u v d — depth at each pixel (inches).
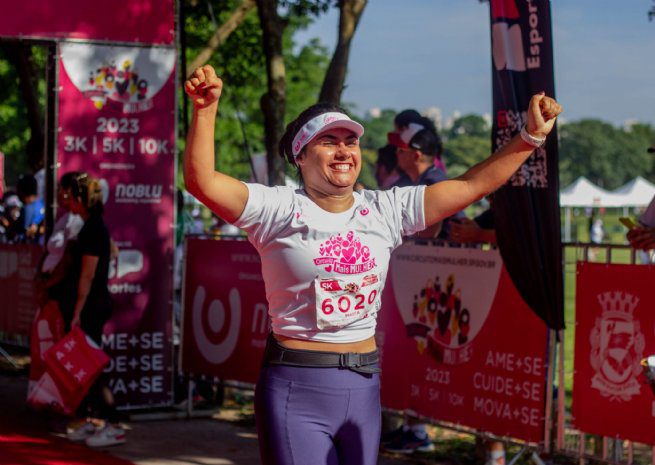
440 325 243.6
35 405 267.3
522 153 136.0
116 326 313.1
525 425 220.8
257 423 135.6
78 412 277.7
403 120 273.0
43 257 296.5
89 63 308.5
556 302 213.0
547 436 217.2
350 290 131.6
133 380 315.3
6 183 1902.1
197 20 565.9
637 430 199.5
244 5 446.6
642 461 228.5
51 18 304.0
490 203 232.4
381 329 261.9
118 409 313.1
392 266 258.7
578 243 213.3
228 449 269.4
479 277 232.1
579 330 211.5
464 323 236.2
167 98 317.4
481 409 231.8
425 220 137.5
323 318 131.3
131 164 313.6
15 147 1261.1
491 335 228.8
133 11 312.8
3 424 297.0
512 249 216.7
